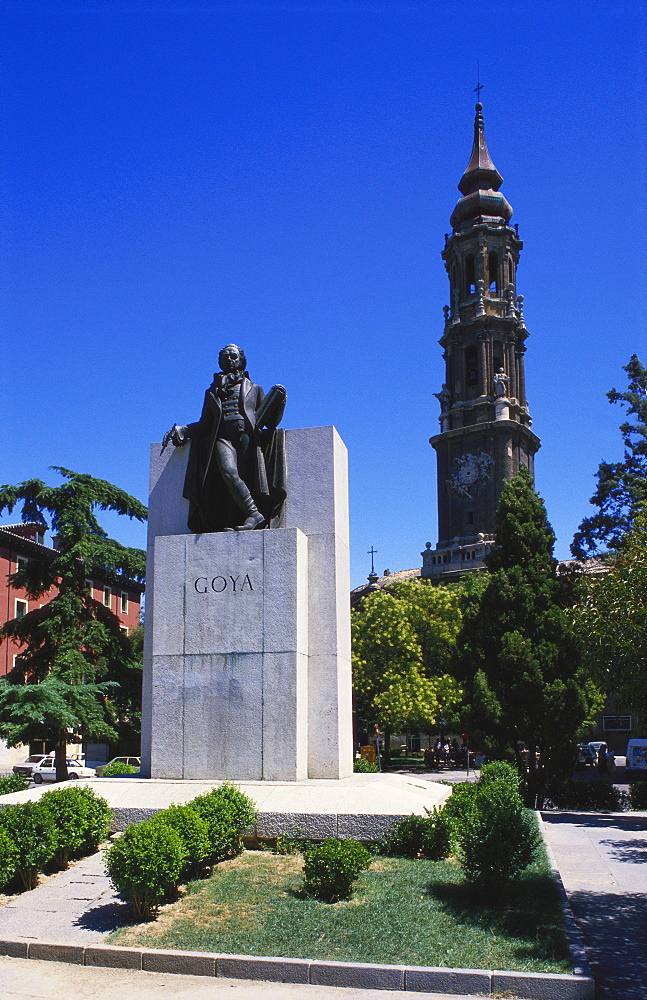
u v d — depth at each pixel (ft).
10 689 87.71
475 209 301.63
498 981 23.40
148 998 23.26
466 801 37.99
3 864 31.30
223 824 33.91
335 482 48.37
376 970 24.02
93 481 98.78
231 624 43.75
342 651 47.55
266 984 24.35
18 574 98.94
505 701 76.84
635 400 133.18
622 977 24.86
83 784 41.04
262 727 42.34
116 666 97.19
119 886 28.66
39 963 26.30
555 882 32.63
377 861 34.24
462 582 210.79
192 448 49.19
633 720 201.77
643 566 61.05
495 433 275.80
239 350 50.01
